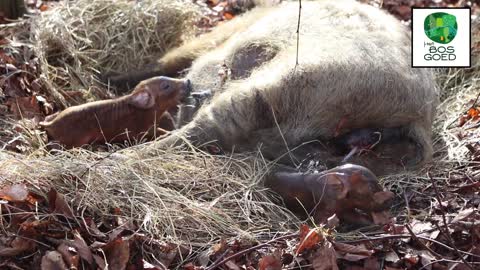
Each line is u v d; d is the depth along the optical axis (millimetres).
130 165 3240
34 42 3717
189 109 3504
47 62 3703
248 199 3248
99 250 3047
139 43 3844
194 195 3250
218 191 3256
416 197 3277
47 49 3732
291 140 3350
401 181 3314
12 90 3549
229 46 3588
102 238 3086
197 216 3164
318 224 3189
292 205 3227
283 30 3504
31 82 3613
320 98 3318
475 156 3391
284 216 3221
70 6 3854
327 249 3059
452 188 3293
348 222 3189
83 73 3725
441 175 3342
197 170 3275
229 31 3736
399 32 3469
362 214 3172
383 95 3320
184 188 3242
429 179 3312
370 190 3141
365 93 3312
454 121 3549
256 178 3281
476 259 3098
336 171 3164
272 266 3049
